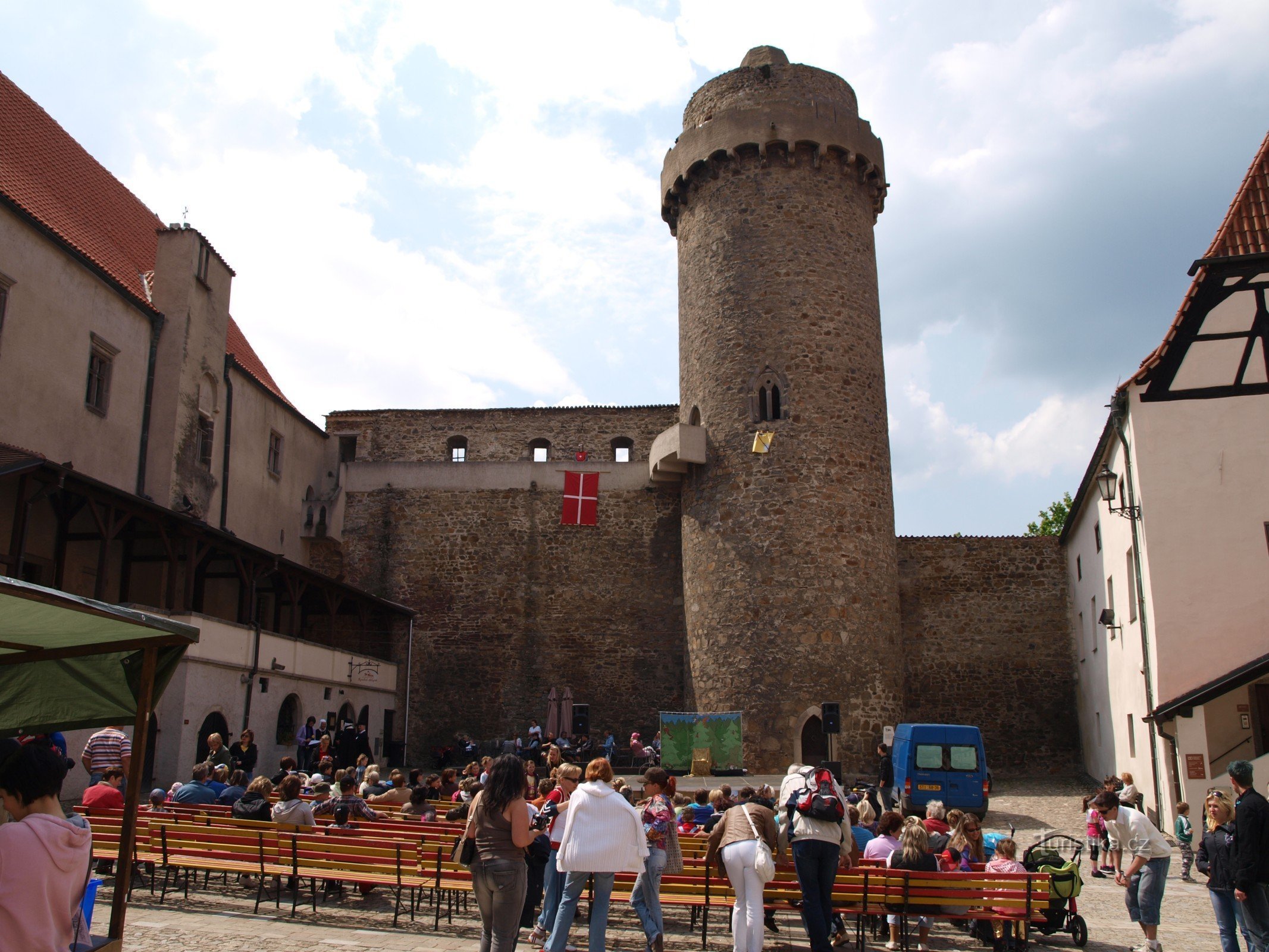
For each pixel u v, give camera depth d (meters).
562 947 6.90
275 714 21.77
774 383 24.84
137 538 20.97
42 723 6.34
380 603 28.77
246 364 30.22
